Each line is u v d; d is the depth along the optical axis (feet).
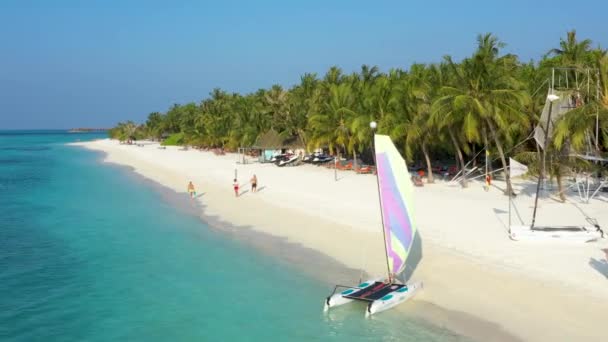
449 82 151.53
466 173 168.35
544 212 106.01
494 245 82.74
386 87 188.34
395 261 67.72
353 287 69.87
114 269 83.71
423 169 195.62
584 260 73.15
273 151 273.13
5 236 107.76
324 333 58.08
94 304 68.80
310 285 73.46
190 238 103.30
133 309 66.80
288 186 162.71
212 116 419.54
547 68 154.71
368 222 106.22
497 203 118.83
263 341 56.75
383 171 66.13
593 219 95.81
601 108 110.32
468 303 62.28
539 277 67.82
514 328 55.47
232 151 363.56
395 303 63.16
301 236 99.66
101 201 154.30
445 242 85.92
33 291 73.97
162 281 77.30
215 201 145.38
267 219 116.57
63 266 85.76
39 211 137.90
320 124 222.89
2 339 58.80
